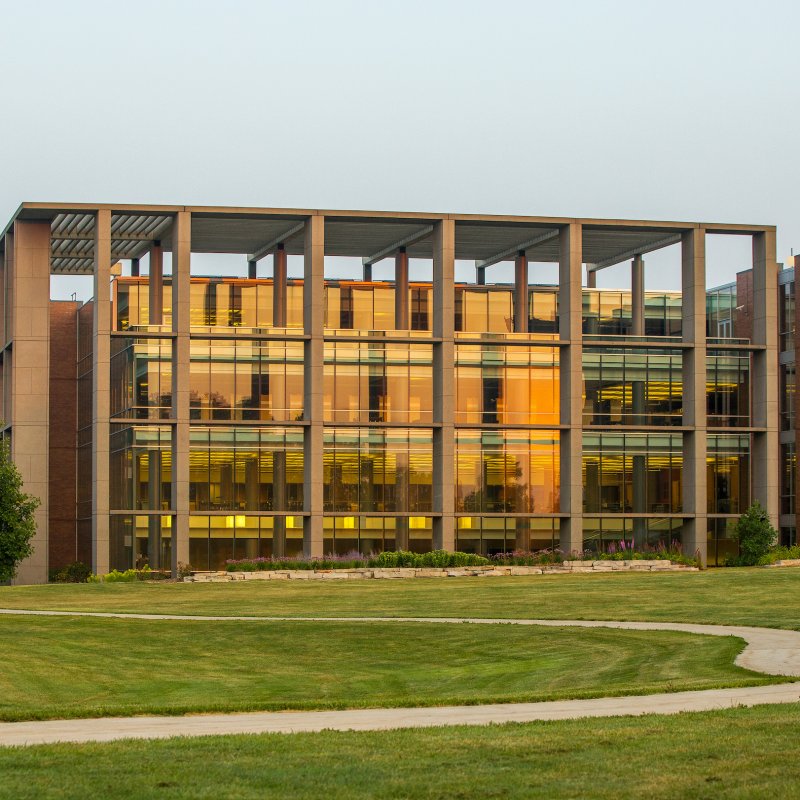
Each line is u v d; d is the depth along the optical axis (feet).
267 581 199.41
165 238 248.73
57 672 111.55
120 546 235.61
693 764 51.98
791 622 123.75
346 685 103.96
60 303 272.51
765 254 250.16
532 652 114.32
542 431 242.58
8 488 206.18
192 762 53.52
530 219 239.30
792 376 271.69
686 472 247.09
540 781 49.47
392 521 238.48
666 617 134.00
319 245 231.50
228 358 233.35
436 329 237.25
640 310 260.83
